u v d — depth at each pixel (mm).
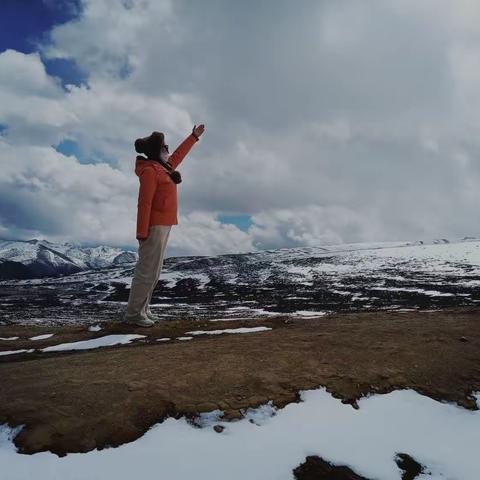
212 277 61906
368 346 5320
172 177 7406
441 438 3512
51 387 3961
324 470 3006
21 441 3141
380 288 42125
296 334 6168
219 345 5512
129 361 4812
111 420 3398
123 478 2770
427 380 4430
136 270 7625
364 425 3611
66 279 76625
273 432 3414
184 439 3266
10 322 24359
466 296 32812
